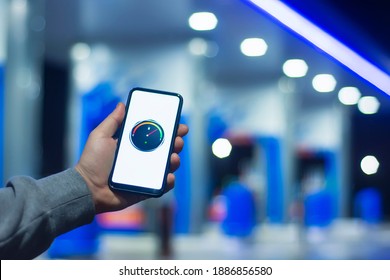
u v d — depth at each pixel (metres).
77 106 15.48
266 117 20.86
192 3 12.00
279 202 21.94
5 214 1.09
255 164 21.61
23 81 10.41
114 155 1.25
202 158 16.08
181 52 15.18
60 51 16.44
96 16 13.10
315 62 17.20
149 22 13.69
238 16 12.73
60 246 11.73
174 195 16.27
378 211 24.08
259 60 17.36
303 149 24.89
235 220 17.80
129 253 12.58
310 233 20.41
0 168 10.24
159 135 1.29
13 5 10.37
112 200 1.24
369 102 22.61
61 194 1.15
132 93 1.33
